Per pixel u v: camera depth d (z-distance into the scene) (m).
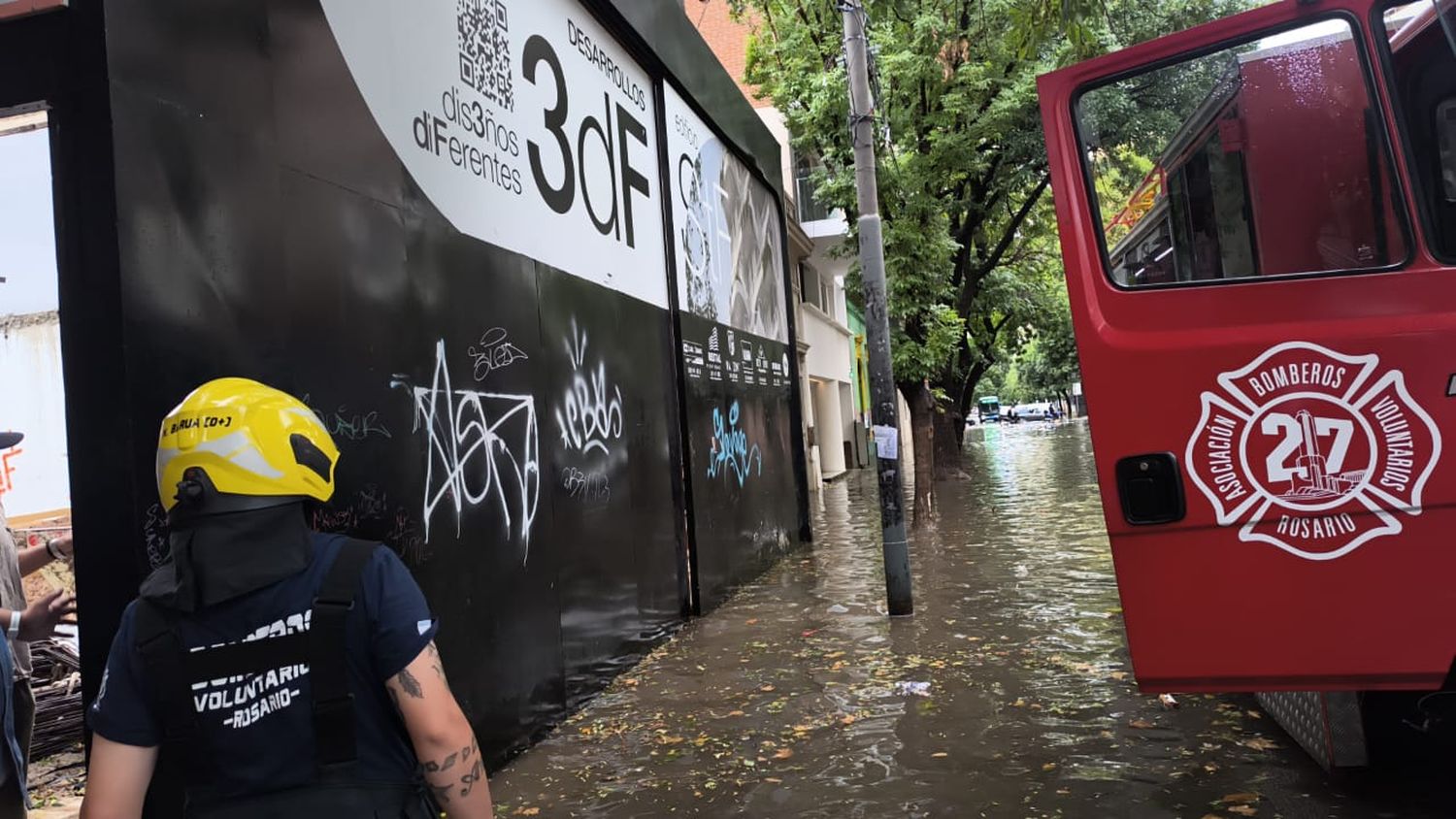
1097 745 4.68
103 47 3.12
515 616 5.37
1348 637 3.15
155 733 1.76
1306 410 3.18
